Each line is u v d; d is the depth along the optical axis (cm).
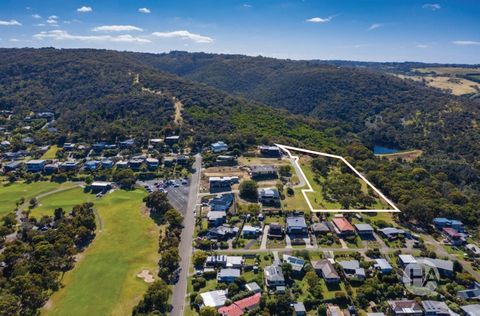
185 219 19438
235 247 16850
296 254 16175
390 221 19650
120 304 13325
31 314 12625
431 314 12631
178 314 12756
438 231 18950
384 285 14125
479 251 17025
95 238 17788
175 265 15325
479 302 13538
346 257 16138
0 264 15225
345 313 12788
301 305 12950
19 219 19725
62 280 14612
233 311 12619
